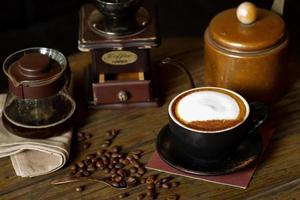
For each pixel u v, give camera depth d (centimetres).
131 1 122
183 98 115
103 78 128
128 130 125
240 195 112
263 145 119
